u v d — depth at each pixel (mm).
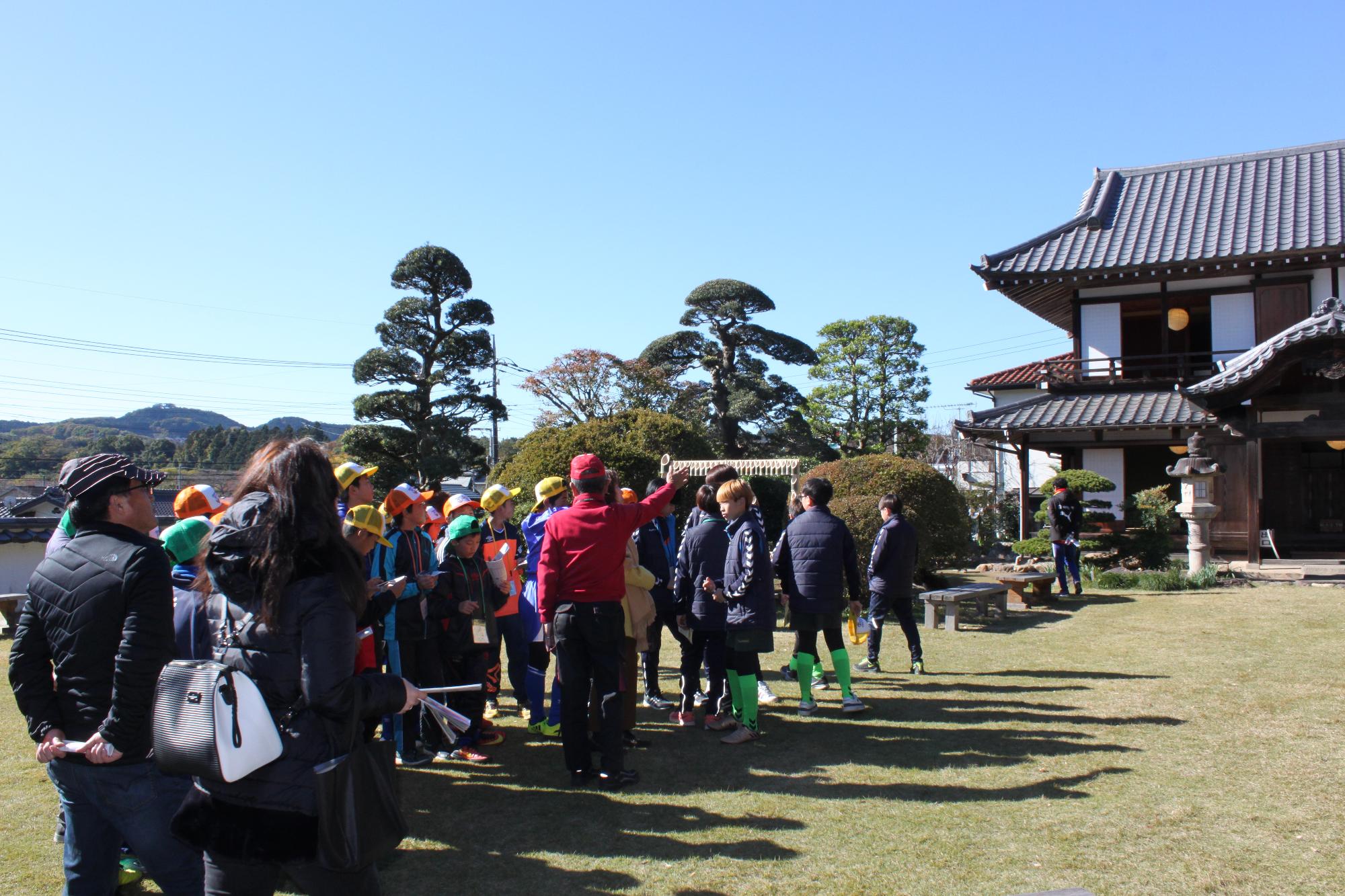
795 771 5539
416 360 31984
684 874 4078
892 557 8375
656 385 42219
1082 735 6062
